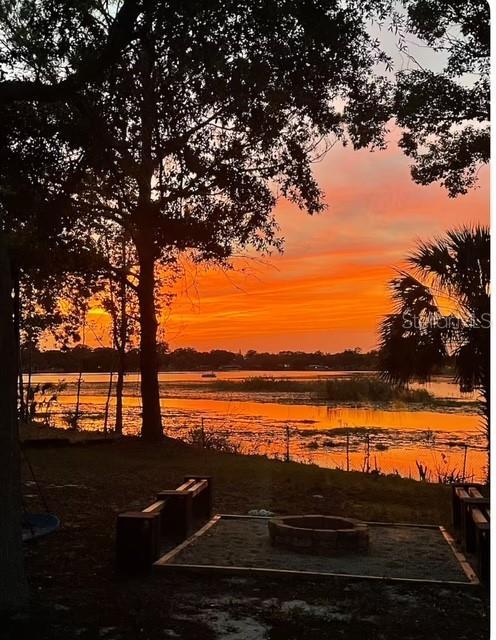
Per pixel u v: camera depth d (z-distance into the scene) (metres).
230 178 10.12
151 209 10.16
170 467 14.02
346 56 7.43
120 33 6.07
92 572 6.23
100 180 9.63
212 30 6.62
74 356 30.88
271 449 20.33
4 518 5.24
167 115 7.76
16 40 7.35
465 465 16.08
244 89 7.25
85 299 23.34
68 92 6.16
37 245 11.64
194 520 8.94
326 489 11.62
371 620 5.02
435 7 10.91
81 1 6.82
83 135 7.95
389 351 11.91
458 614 5.18
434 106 13.67
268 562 6.64
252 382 72.69
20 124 7.98
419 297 11.71
